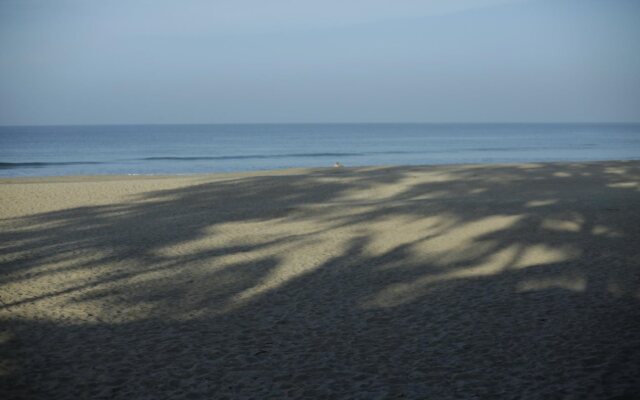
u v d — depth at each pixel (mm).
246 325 6660
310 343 6008
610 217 14281
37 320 6914
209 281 8797
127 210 16344
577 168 28188
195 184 22156
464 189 20656
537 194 19141
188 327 6609
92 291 8281
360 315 6980
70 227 13758
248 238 12266
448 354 5621
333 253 10711
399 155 54125
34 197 18906
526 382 4918
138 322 6820
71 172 37156
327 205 16938
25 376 5199
